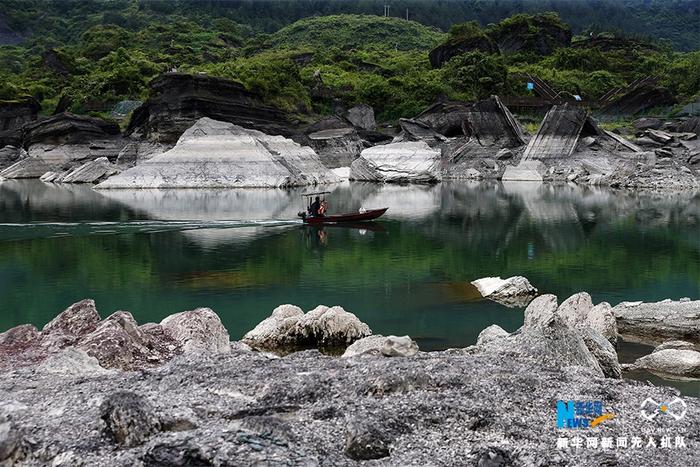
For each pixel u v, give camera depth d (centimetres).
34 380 1603
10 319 2569
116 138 10462
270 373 1599
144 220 5094
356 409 1364
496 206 6369
